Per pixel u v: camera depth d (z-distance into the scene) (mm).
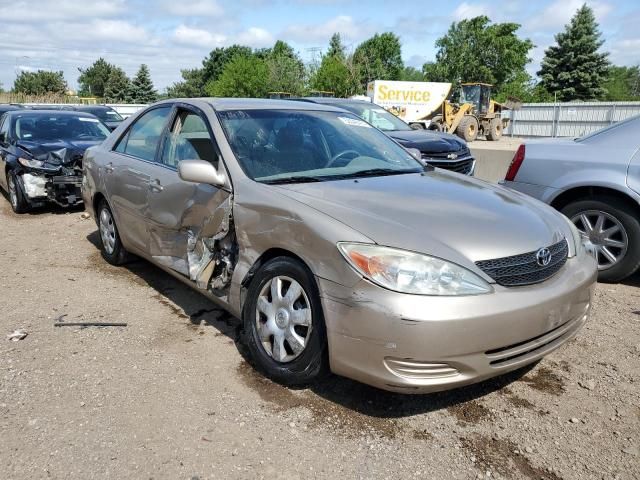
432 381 2734
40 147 8211
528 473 2629
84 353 3713
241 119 4105
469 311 2703
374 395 3252
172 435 2855
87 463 2643
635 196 4871
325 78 56688
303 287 3092
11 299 4672
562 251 3305
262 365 3363
